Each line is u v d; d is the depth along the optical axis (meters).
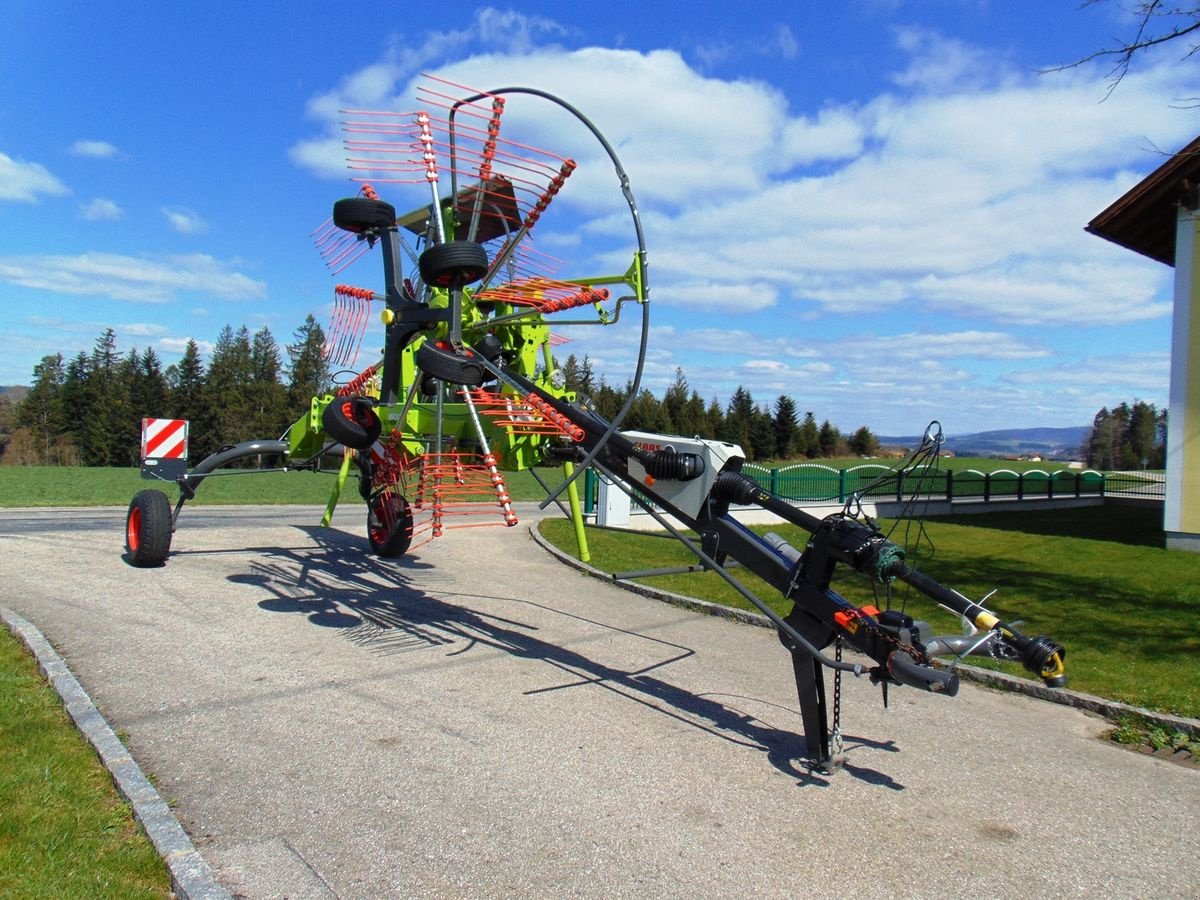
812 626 4.59
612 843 3.69
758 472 18.84
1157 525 19.77
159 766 4.30
